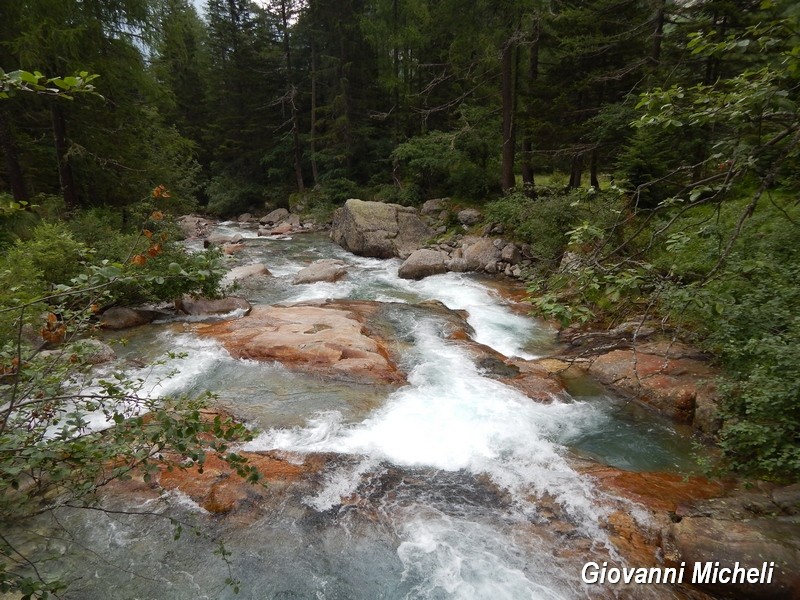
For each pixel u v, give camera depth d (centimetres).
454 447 584
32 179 1539
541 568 411
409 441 592
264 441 578
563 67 1606
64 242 878
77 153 1303
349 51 2588
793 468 419
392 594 389
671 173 321
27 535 410
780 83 294
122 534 427
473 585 396
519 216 1523
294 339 855
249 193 3158
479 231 1758
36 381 271
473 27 1741
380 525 458
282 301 1233
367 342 867
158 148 1734
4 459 226
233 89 3141
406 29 2100
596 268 307
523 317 1109
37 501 434
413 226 1934
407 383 751
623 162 1105
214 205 3064
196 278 240
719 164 310
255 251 1945
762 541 390
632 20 1469
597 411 683
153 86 1353
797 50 261
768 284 553
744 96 283
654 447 598
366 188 2684
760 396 445
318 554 423
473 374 784
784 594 358
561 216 1333
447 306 1200
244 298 1212
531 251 1510
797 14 283
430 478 527
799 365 427
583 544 435
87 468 258
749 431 440
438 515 472
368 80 2698
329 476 520
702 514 452
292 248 2031
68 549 407
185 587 385
